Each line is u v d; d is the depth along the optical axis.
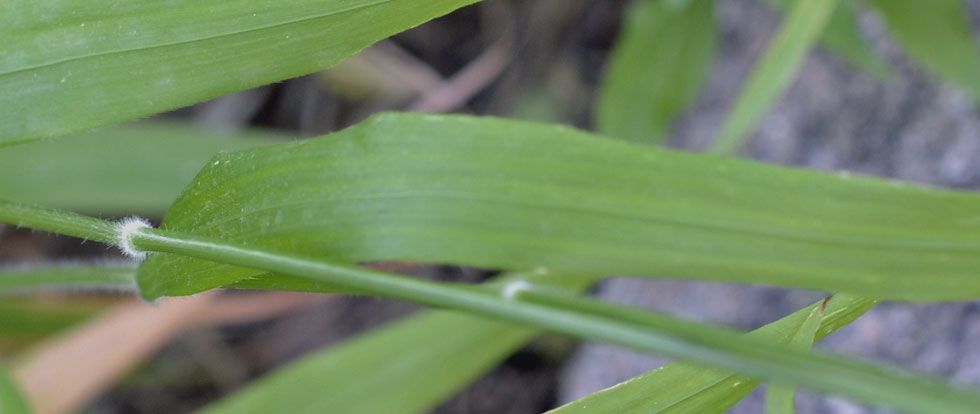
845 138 0.36
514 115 0.49
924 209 0.19
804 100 0.38
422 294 0.19
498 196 0.20
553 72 0.49
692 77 0.39
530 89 0.49
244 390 0.30
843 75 0.37
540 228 0.20
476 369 0.31
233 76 0.20
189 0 0.20
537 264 0.20
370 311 0.49
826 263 0.19
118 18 0.20
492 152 0.20
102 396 0.47
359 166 0.20
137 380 0.47
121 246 0.20
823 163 0.36
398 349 0.31
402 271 0.43
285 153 0.20
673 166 0.19
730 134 0.30
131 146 0.38
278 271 0.19
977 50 0.30
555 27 0.49
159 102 0.20
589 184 0.19
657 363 0.38
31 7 0.20
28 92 0.20
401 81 0.50
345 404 0.30
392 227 0.20
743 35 0.44
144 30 0.20
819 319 0.20
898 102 0.34
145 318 0.36
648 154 0.19
